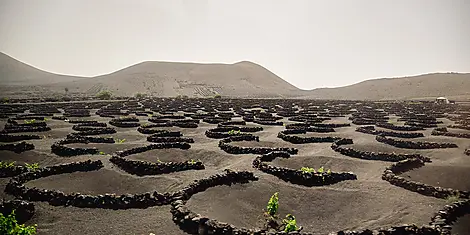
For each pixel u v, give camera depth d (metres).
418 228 13.05
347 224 14.84
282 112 61.53
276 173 20.31
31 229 12.71
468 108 69.44
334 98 154.00
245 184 18.39
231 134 34.47
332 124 42.69
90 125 41.25
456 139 32.31
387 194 17.61
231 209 15.54
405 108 70.50
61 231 13.38
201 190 17.16
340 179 19.88
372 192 17.94
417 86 154.25
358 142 31.22
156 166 21.23
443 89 141.88
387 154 25.00
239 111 61.88
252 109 70.75
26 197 16.73
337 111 64.31
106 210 15.39
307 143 31.31
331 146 28.91
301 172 19.69
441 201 16.59
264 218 15.08
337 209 16.28
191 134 36.78
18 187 17.52
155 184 18.81
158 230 13.30
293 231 12.86
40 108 63.50
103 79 185.38
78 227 13.70
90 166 21.45
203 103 85.00
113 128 37.94
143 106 73.31
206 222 13.11
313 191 18.02
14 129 35.75
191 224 13.37
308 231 14.24
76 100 92.25
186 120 46.88
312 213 15.93
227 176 18.62
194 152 26.53
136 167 21.34
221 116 53.44
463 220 14.67
